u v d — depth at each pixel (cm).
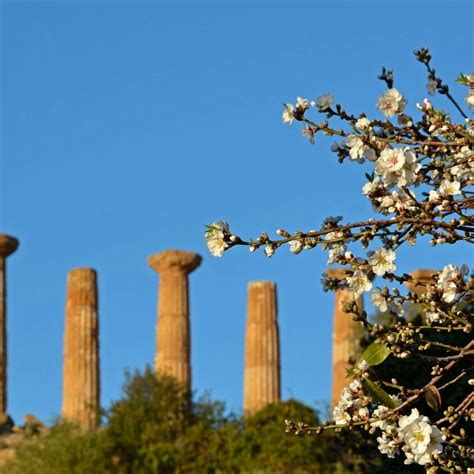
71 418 10369
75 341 11262
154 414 9656
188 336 11500
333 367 10644
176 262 11538
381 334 2177
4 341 11544
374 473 5488
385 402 2162
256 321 11312
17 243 11838
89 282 11431
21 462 9231
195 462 9244
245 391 11250
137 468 9256
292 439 8775
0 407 11169
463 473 2128
